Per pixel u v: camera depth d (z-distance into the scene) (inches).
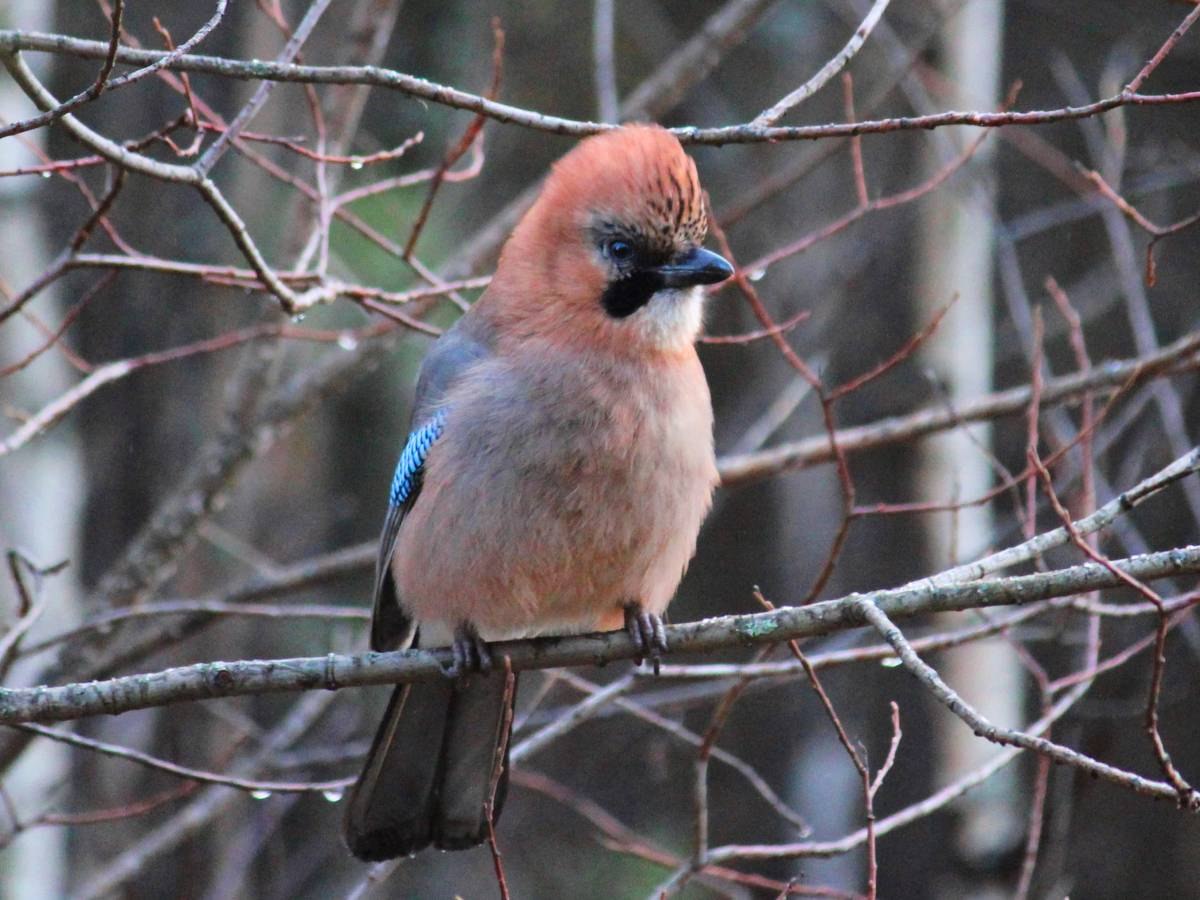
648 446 290.7
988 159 510.3
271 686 259.0
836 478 587.5
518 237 312.0
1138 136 629.0
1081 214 462.3
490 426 291.7
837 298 512.4
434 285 330.0
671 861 341.7
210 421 560.4
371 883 307.9
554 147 615.8
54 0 527.5
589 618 310.2
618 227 295.6
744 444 454.0
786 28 581.3
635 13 624.7
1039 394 331.9
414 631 329.4
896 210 509.7
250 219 546.6
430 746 304.8
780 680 392.2
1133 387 383.2
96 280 545.0
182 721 517.3
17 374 425.4
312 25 268.4
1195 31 626.8
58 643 352.5
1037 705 559.8
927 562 497.7
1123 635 467.8
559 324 295.9
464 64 560.7
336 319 521.3
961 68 512.1
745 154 622.5
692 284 295.9
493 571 293.4
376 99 542.9
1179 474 250.2
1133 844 624.7
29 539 423.2
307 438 595.5
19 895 408.8
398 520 315.9
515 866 572.7
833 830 547.8
